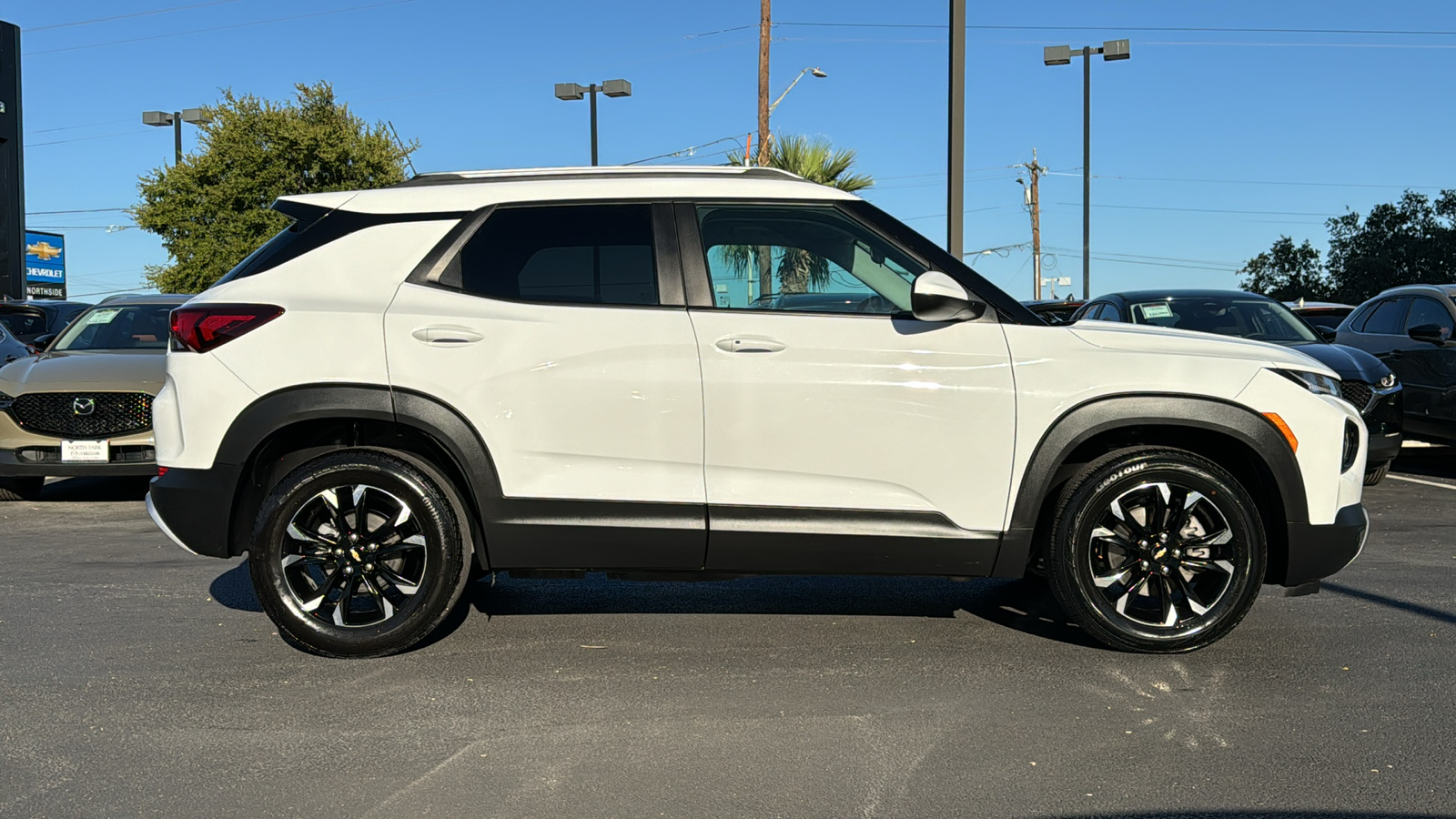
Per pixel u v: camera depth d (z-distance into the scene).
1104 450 4.52
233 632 4.79
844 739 3.55
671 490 4.24
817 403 4.20
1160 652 4.39
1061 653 4.45
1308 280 55.25
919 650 4.51
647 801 3.10
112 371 8.27
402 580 4.36
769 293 4.34
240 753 3.45
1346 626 4.80
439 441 4.23
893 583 5.69
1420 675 4.14
